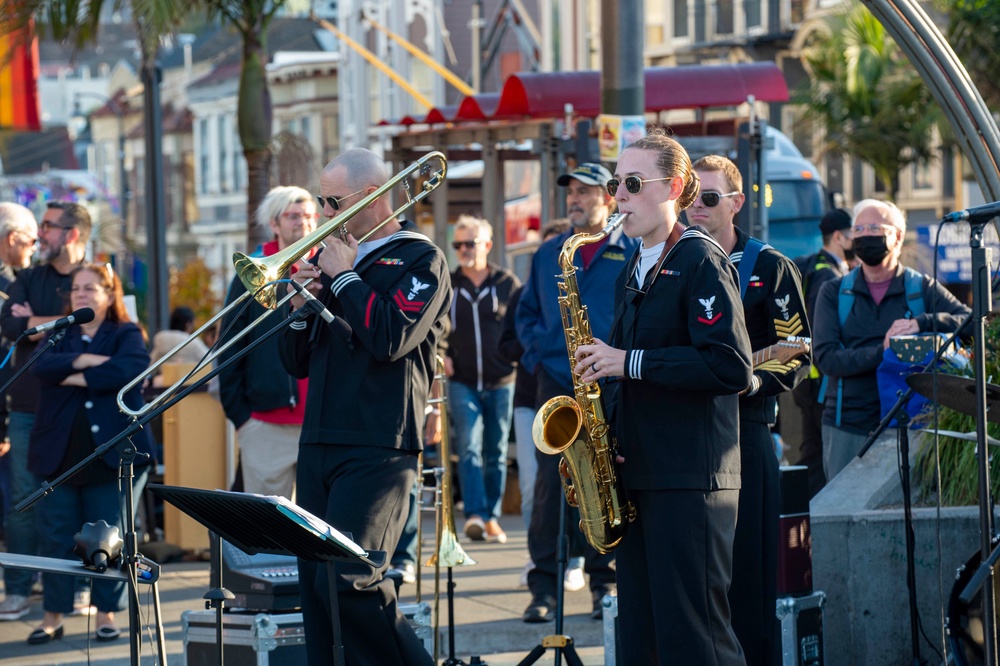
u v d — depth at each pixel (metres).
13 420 11.91
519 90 18.62
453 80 40.22
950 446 9.72
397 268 7.70
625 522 7.23
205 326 7.67
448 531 9.07
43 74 122.31
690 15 49.09
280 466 11.24
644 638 7.21
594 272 10.89
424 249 7.78
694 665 6.85
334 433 7.60
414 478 7.78
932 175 46.94
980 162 9.63
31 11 21.72
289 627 8.34
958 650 7.30
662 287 7.01
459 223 15.30
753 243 8.13
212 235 81.50
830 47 39.78
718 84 18.50
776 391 7.75
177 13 21.23
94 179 93.25
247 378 11.20
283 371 11.11
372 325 7.40
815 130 41.06
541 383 11.16
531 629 10.89
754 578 7.82
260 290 7.23
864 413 10.52
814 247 27.56
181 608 12.00
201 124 82.31
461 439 15.26
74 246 12.05
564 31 45.34
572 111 18.23
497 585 12.69
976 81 31.53
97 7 22.05
